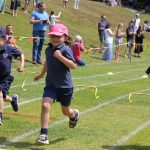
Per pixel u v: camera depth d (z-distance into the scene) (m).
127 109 9.84
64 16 36.56
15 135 7.01
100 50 25.98
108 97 11.37
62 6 39.97
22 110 8.97
